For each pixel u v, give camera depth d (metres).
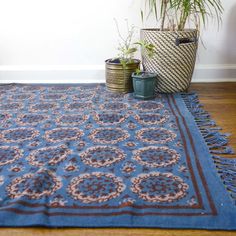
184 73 2.19
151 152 1.38
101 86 2.46
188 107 1.98
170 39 2.08
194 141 1.50
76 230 0.95
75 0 2.43
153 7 2.40
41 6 2.46
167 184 1.15
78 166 1.27
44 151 1.40
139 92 2.09
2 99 2.15
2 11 2.48
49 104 2.04
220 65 2.58
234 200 1.06
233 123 1.74
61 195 1.09
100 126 1.68
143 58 2.24
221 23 2.45
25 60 2.61
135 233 0.94
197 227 0.95
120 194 1.09
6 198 1.07
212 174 1.21
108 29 2.50
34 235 0.94
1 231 0.95
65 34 2.53
